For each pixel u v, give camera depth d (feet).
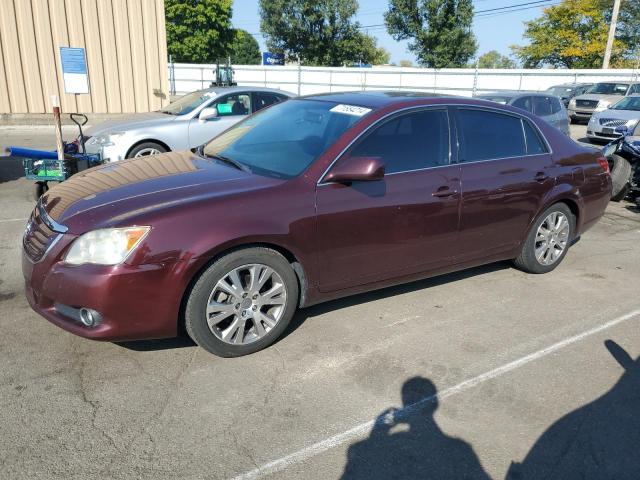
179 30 131.54
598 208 17.71
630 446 9.39
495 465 8.81
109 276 9.92
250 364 11.32
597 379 11.33
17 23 46.24
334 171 11.89
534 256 16.46
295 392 10.44
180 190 11.30
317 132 13.14
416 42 137.28
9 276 15.40
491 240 15.12
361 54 155.53
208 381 10.66
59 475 8.15
